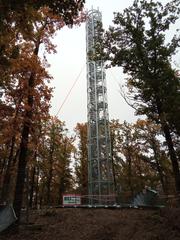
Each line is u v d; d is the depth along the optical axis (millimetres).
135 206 22797
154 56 17500
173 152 16562
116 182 39375
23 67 15453
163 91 16547
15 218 13789
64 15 8289
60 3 8047
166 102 16391
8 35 10312
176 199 16266
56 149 39219
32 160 22031
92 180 32969
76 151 42719
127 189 38500
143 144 35000
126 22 18359
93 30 38625
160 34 17844
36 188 41062
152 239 11539
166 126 16859
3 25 9453
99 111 35812
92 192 32312
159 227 12570
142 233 12492
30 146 18016
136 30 18016
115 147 39375
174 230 11633
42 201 44969
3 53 11281
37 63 15664
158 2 17969
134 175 38250
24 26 10094
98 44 19094
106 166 33062
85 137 43625
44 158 36656
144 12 18188
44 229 14797
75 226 15266
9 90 15773
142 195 23891
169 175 34469
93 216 17750
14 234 13688
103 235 13250
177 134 17562
